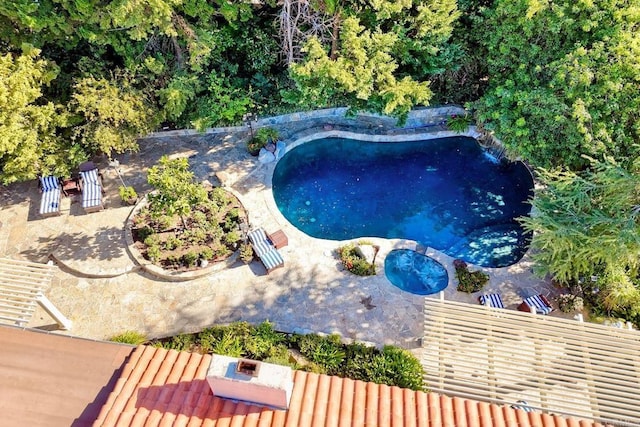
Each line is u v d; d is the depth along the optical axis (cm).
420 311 2331
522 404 1488
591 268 2289
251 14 2764
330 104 3109
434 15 2597
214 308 2314
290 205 2823
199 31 2600
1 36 2452
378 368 2072
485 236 2712
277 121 3083
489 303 2298
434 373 1625
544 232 2228
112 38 2553
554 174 2234
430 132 3100
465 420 1329
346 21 2494
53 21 2373
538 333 1647
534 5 2358
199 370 1413
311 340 2183
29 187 2733
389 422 1302
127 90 2617
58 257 2444
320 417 1292
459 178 2973
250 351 2136
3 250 2470
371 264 2481
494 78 2816
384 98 2689
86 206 2577
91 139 2545
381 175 2978
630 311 2278
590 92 2352
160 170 2541
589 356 1581
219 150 2952
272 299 2353
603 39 2330
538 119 2600
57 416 1326
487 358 1599
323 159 3039
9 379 1403
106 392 1378
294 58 2870
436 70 2852
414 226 2762
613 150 2328
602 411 1473
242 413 1284
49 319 2270
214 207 2577
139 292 2359
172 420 1269
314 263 2492
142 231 2519
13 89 2255
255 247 2456
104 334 2222
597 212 2141
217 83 2850
